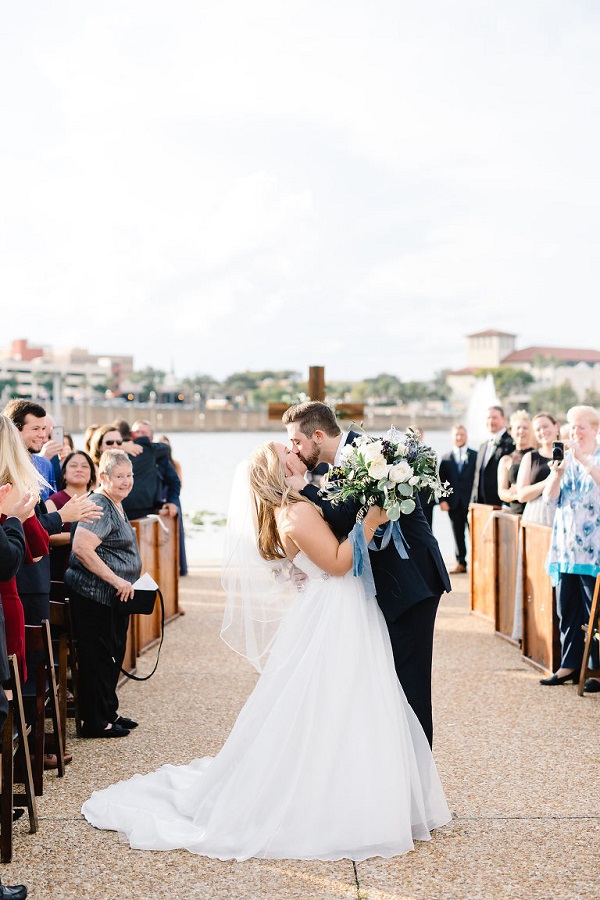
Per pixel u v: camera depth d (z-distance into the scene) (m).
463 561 11.19
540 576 6.60
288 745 3.73
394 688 3.81
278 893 3.34
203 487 25.09
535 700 5.86
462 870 3.51
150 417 98.44
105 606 5.10
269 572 4.23
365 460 3.75
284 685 3.87
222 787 3.90
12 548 3.40
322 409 4.07
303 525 3.81
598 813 4.06
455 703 5.80
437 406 147.38
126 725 5.32
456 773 4.57
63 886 3.40
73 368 137.75
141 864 3.58
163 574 8.13
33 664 4.72
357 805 3.65
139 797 4.15
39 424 5.53
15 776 3.94
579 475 5.95
